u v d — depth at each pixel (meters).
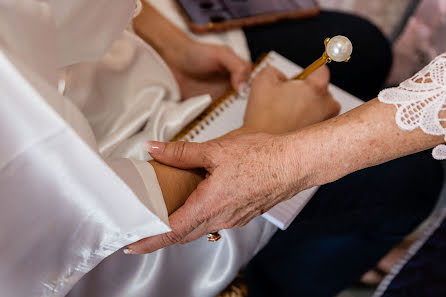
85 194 0.38
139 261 0.57
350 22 0.97
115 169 0.41
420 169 0.83
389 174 0.81
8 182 0.35
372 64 0.95
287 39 0.93
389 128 0.43
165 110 0.66
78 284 0.54
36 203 0.37
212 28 0.85
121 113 0.65
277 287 0.87
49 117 0.32
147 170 0.46
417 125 0.42
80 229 0.41
